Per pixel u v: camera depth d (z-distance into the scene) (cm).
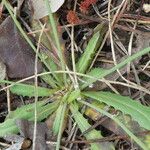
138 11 32
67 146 29
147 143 28
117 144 29
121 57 31
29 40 29
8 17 30
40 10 31
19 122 28
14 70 30
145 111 27
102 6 32
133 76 31
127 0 32
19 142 28
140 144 25
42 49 31
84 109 30
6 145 29
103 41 31
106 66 31
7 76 31
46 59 31
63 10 32
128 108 28
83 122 29
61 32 31
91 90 30
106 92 29
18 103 31
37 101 30
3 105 31
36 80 29
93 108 29
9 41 30
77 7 32
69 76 30
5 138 28
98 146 28
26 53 30
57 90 30
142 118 27
